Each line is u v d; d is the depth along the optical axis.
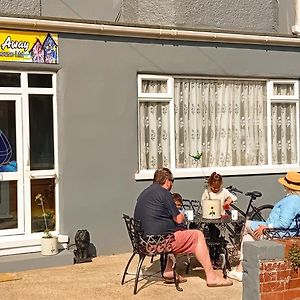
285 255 6.22
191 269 8.34
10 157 8.93
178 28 9.95
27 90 9.01
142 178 9.75
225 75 10.59
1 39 8.73
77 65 9.30
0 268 8.30
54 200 9.28
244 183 10.75
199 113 10.59
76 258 8.86
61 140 9.20
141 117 10.07
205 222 7.76
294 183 7.17
